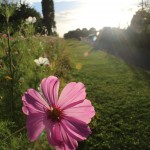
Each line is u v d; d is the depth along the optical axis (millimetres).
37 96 969
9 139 3029
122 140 6527
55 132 956
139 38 30031
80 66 16078
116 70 16594
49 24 37156
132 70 16766
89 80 13180
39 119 935
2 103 3939
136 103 9336
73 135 963
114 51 31922
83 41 58188
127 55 27312
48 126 953
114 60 21578
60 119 985
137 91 11188
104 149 6105
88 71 15523
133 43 31125
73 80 12328
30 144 2869
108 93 10680
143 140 6621
